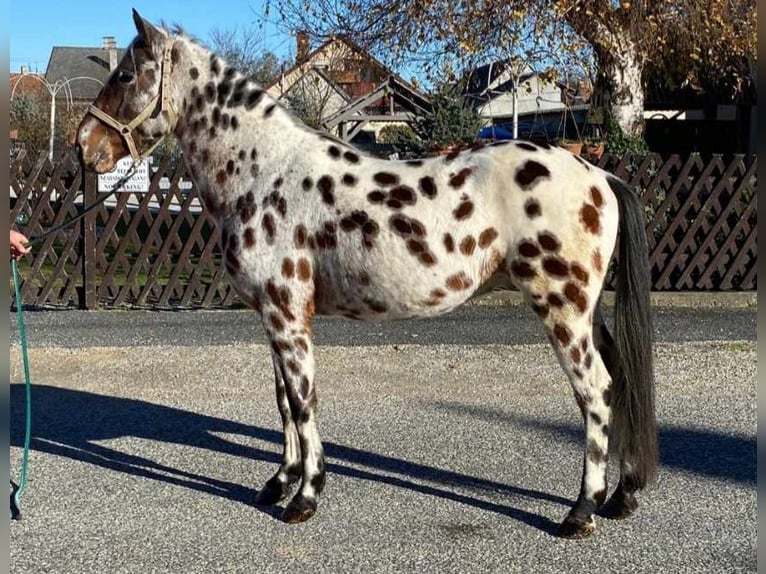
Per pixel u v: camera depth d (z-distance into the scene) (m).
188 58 4.32
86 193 9.27
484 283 3.95
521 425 5.45
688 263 9.77
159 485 4.55
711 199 9.61
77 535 3.90
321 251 3.99
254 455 5.03
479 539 3.83
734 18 10.93
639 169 9.66
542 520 4.04
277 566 3.58
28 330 8.36
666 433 5.29
